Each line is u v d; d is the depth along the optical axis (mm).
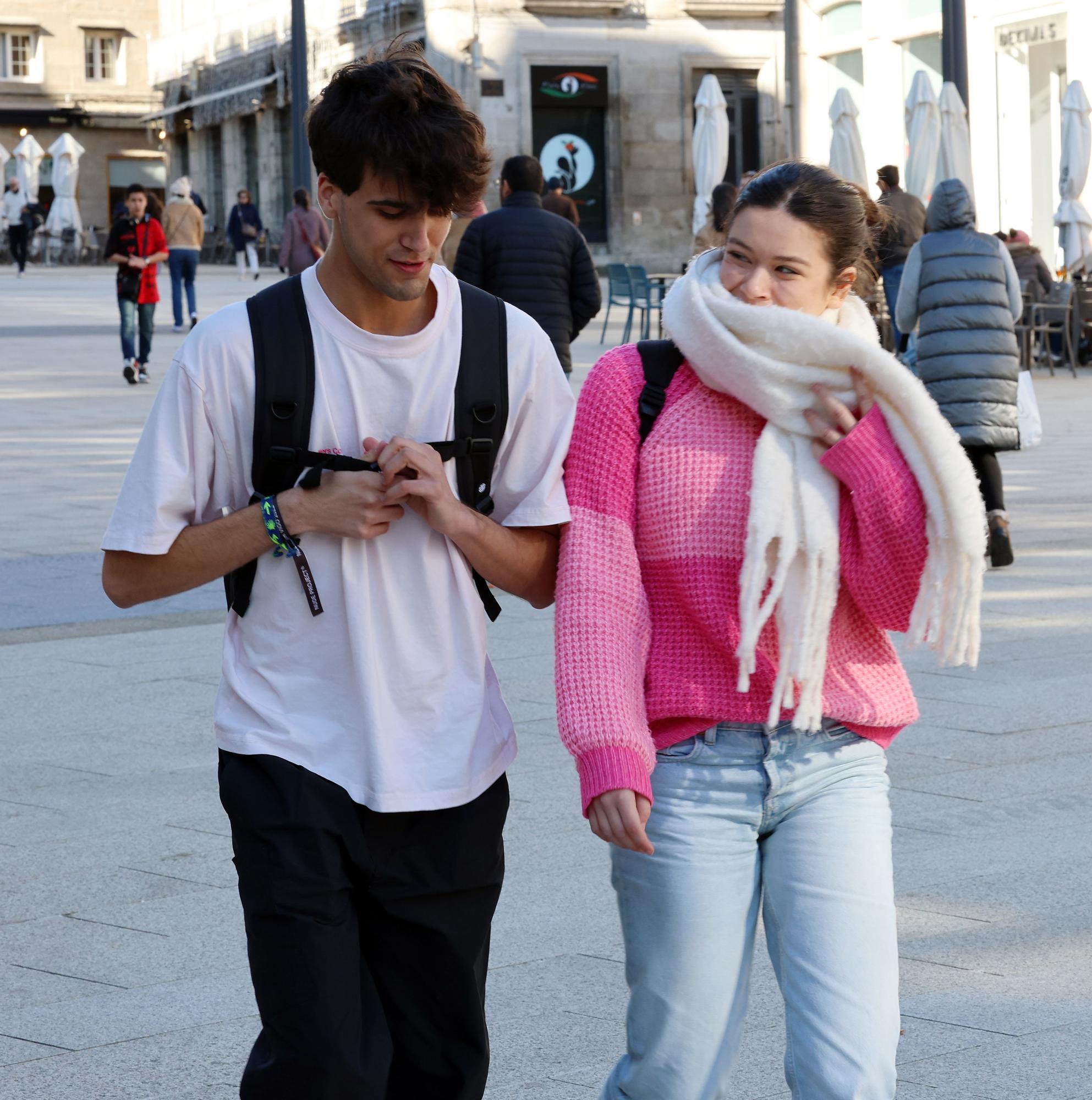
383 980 4727
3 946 6957
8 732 10109
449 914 4668
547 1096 5660
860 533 4441
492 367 4648
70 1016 6293
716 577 4527
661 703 4551
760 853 4613
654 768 4562
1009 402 14633
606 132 67875
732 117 69250
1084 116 37656
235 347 4531
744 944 4523
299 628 4582
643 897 4527
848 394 4465
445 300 4637
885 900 4430
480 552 4566
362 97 4250
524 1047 6035
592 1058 5945
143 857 7984
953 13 31812
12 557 15633
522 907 7359
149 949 6934
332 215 4445
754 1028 6242
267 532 4461
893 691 4633
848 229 4570
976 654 4500
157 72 107000
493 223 16344
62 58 109000
